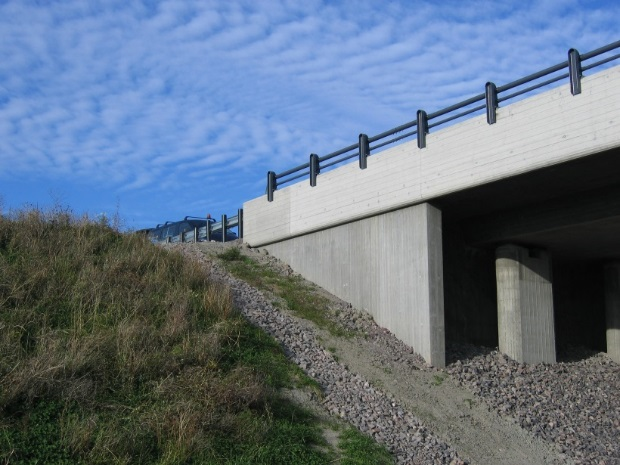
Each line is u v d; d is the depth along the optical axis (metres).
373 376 16.70
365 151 21.70
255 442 12.30
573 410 17.05
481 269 23.05
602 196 18.89
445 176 18.95
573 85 16.22
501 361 20.09
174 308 15.98
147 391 12.95
